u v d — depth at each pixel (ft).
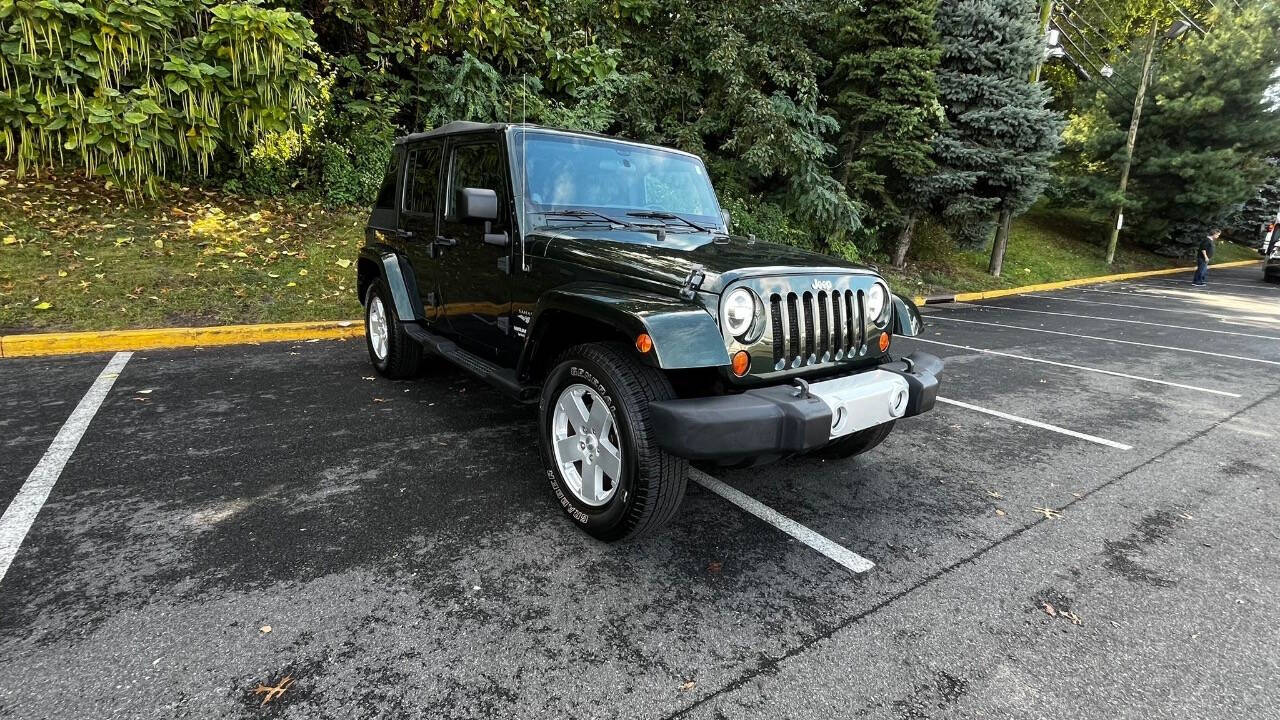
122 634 7.22
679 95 39.52
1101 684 7.15
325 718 6.21
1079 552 10.15
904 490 12.29
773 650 7.51
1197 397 20.27
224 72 25.61
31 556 8.66
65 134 25.09
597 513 9.55
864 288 10.49
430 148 15.01
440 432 13.97
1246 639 8.04
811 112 39.55
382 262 16.14
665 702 6.63
